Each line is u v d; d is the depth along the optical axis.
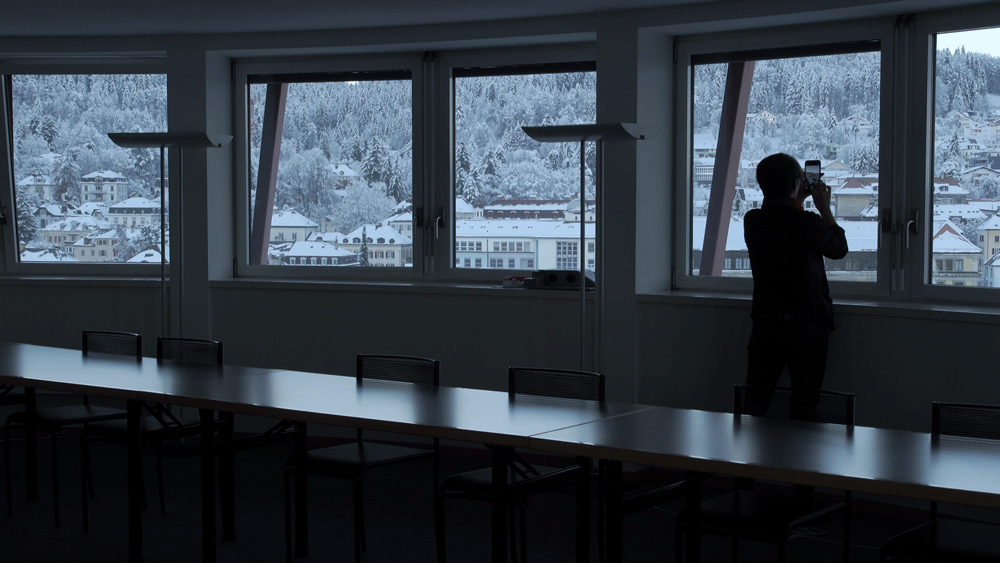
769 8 4.78
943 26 4.60
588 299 5.33
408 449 3.77
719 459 2.42
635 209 5.16
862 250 4.95
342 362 5.90
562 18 5.31
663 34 5.29
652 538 4.16
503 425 2.90
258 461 5.56
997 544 2.57
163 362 4.33
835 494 4.68
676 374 5.11
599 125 4.48
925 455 2.48
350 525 4.32
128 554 3.91
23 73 6.35
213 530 3.59
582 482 3.04
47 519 4.40
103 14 5.40
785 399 3.18
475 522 4.40
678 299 5.05
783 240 4.25
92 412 4.58
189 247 6.07
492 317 5.59
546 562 3.83
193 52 5.95
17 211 6.55
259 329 6.03
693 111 5.41
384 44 5.71
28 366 4.17
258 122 6.26
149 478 5.17
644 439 2.69
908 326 4.39
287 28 5.75
